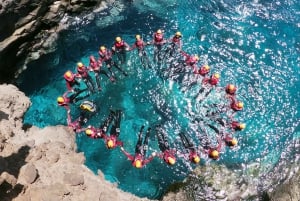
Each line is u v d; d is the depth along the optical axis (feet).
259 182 34.71
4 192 24.84
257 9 47.03
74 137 35.83
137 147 35.76
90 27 45.29
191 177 34.73
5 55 39.01
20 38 39.58
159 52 42.22
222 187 34.14
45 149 30.32
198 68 41.88
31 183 26.76
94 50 43.98
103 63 41.37
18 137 29.99
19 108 32.50
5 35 37.73
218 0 47.62
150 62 41.73
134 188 34.19
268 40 44.34
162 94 39.91
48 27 43.16
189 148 36.50
